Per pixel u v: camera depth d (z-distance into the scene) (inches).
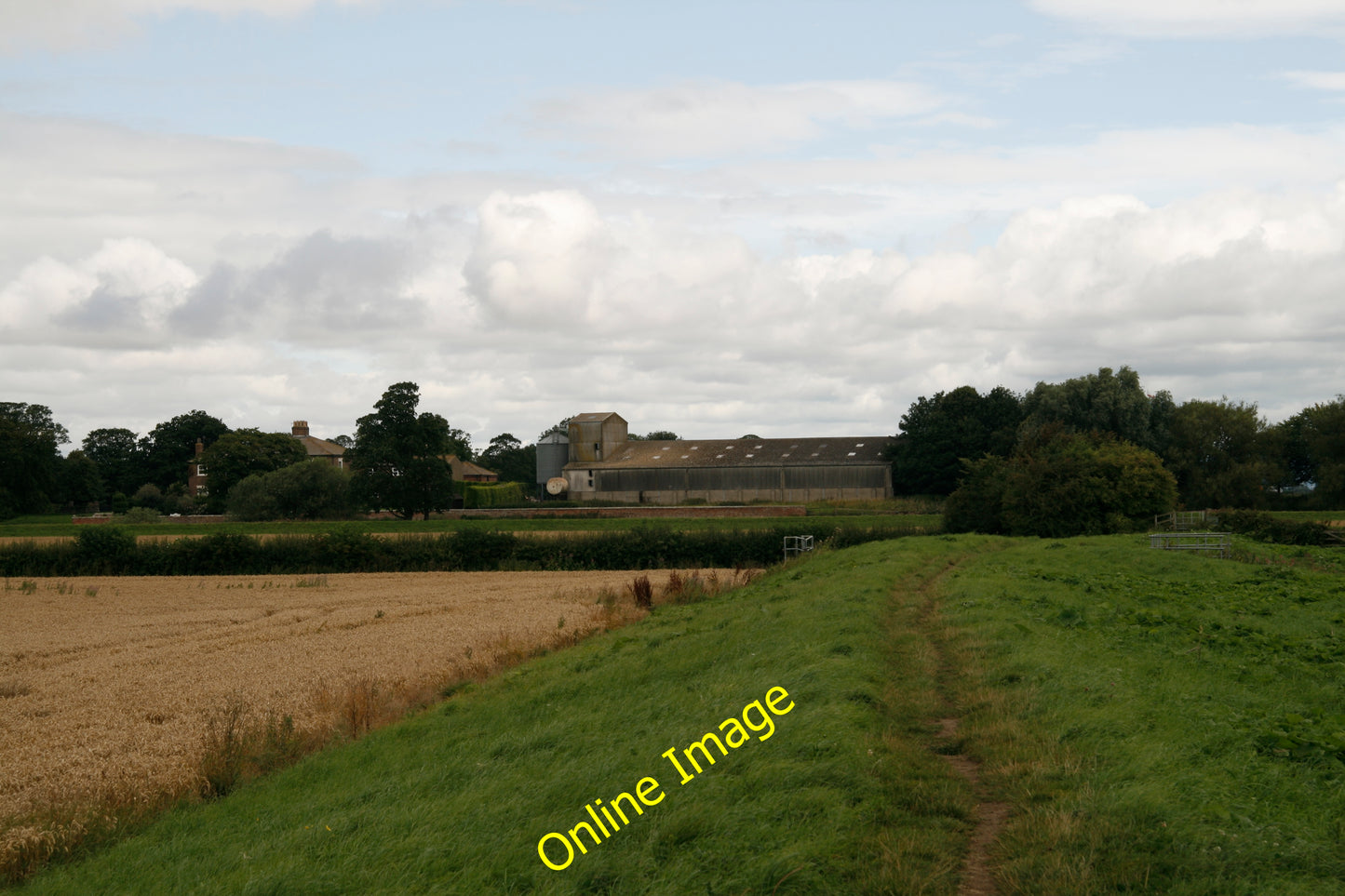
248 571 2174.0
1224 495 3383.4
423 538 2231.8
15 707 820.6
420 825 382.0
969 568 1179.3
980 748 424.5
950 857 310.7
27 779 606.9
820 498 4084.6
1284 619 764.6
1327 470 3344.0
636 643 866.8
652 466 4318.4
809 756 396.5
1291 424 3941.9
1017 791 366.6
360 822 401.4
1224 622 729.0
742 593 1291.8
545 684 702.5
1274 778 341.7
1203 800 325.4
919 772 392.8
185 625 1364.4
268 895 325.7
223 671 972.6
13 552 2177.7
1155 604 848.3
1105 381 3656.5
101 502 5802.2
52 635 1284.4
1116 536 1781.5
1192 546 1561.3
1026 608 805.9
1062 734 418.9
